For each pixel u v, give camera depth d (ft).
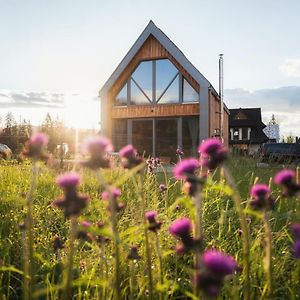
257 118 158.81
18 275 9.12
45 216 13.34
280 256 8.87
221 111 74.08
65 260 8.91
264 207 5.31
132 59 71.82
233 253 9.73
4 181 19.47
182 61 67.31
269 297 5.73
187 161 5.12
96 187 17.94
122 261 8.30
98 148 4.62
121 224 11.27
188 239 4.74
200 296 5.69
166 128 70.38
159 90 70.69
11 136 70.49
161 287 6.23
